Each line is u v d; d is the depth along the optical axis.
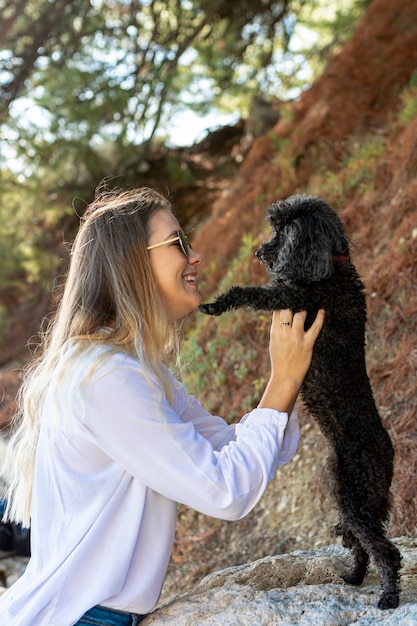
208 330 7.25
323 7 15.14
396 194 6.68
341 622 2.57
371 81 9.28
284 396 2.71
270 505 5.06
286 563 3.18
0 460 3.22
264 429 2.59
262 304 2.92
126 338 2.60
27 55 12.96
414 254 5.61
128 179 14.01
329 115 9.27
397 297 5.62
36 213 13.53
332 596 2.73
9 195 13.27
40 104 12.75
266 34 14.59
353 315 3.05
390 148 7.34
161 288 2.75
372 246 6.44
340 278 3.04
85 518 2.52
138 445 2.49
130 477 2.58
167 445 2.48
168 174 14.51
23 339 13.23
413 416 4.62
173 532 2.69
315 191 8.16
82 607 2.44
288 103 12.45
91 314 2.68
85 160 13.35
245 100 16.02
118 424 2.48
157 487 2.51
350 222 6.96
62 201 13.64
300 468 5.11
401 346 5.23
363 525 2.90
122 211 2.73
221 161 15.03
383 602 2.68
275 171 9.35
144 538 2.60
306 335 2.76
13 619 2.43
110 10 13.61
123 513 2.56
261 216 8.70
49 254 13.09
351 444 3.00
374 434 3.03
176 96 14.77
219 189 14.08
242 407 5.95
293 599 2.70
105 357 2.51
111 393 2.47
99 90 13.02
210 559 5.04
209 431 2.99
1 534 6.21
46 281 13.45
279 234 3.13
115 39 13.51
